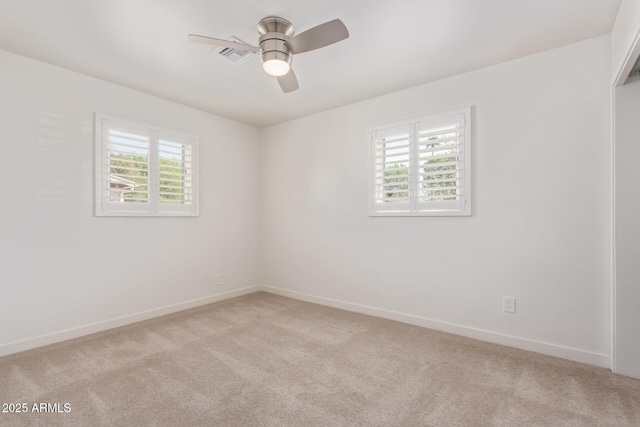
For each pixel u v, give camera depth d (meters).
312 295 3.81
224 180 3.92
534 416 1.65
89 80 2.76
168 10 1.88
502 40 2.23
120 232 2.97
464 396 1.83
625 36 1.75
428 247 2.92
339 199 3.56
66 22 2.00
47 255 2.53
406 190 3.04
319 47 1.97
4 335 2.33
